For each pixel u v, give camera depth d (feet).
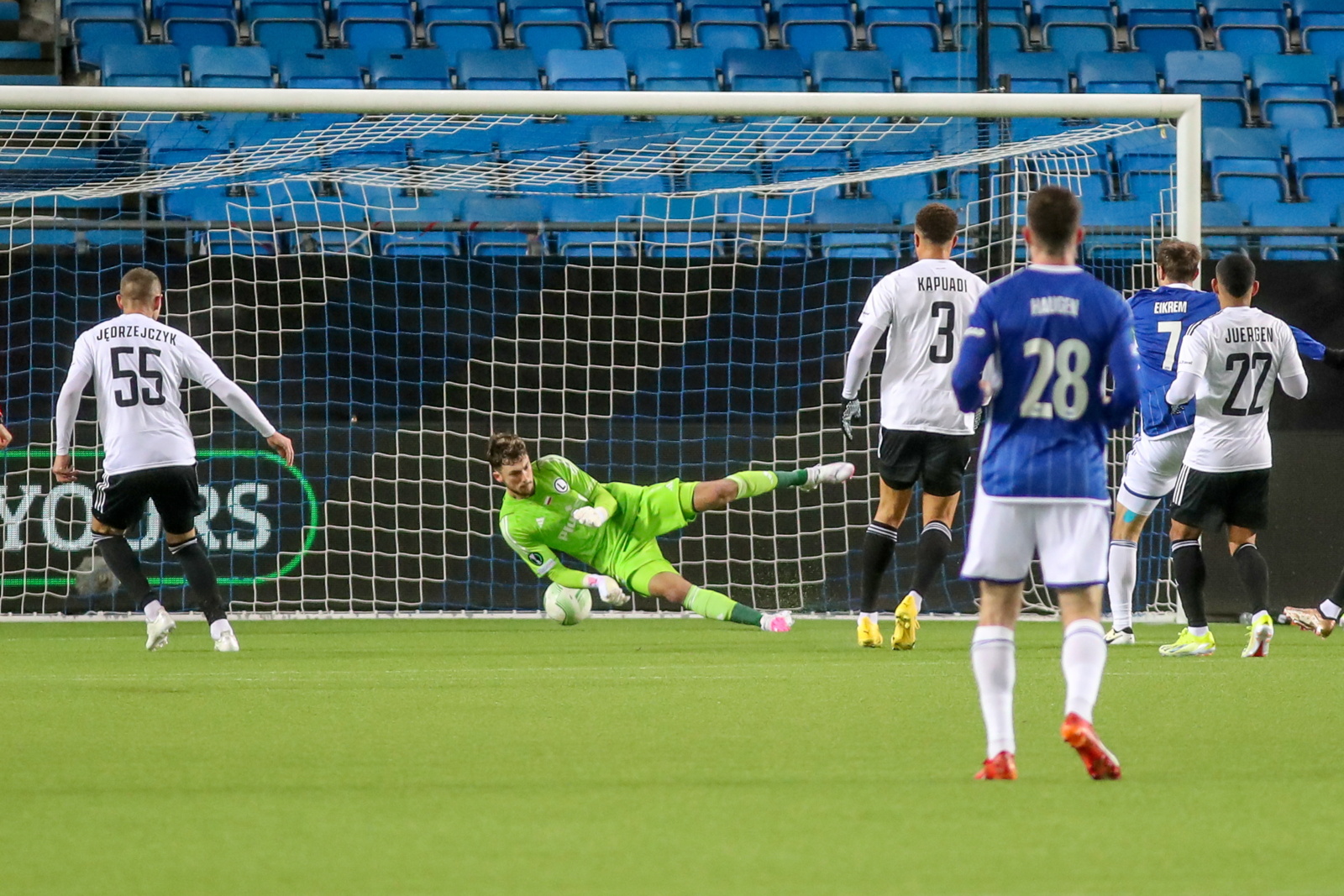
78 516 124.88
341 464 126.00
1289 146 179.32
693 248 138.31
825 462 129.70
